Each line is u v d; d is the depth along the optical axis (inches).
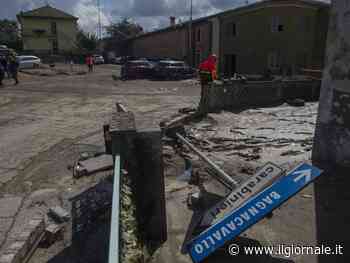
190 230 152.6
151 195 139.1
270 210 127.1
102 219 152.3
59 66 1619.1
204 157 219.3
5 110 454.0
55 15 2260.1
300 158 251.3
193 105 497.7
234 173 216.5
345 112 220.7
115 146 133.1
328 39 231.3
